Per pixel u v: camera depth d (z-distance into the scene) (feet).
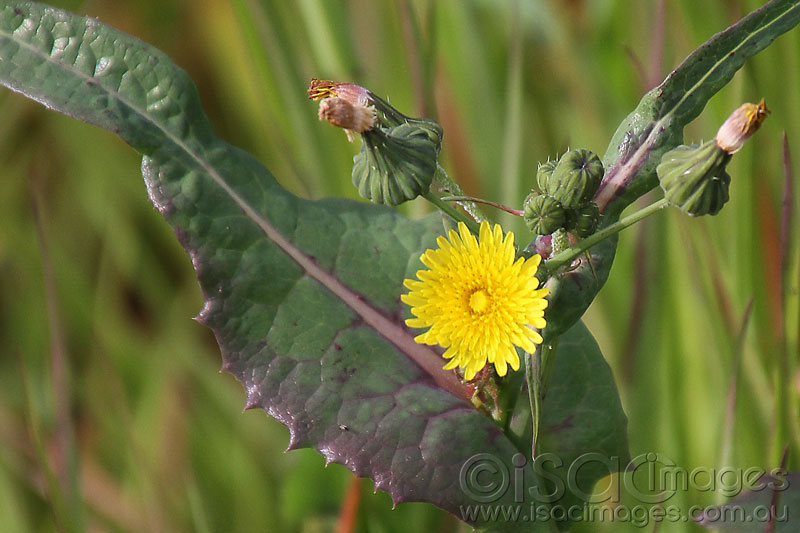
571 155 1.69
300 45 2.07
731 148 1.68
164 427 2.08
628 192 1.74
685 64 1.74
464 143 2.19
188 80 1.76
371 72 2.10
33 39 1.76
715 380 1.96
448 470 1.76
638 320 1.95
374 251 1.79
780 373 1.88
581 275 1.72
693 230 1.98
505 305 1.70
